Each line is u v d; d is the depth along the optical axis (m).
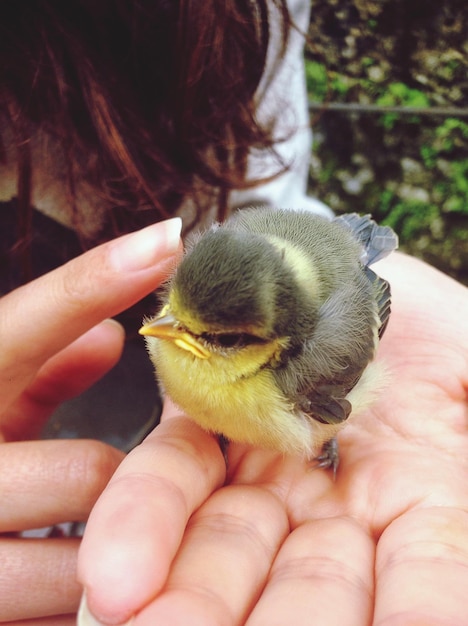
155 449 0.10
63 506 0.11
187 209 0.17
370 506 0.11
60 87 0.12
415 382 0.14
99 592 0.07
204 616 0.07
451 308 0.15
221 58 0.13
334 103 0.27
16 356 0.11
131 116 0.13
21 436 0.14
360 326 0.12
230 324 0.10
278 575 0.09
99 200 0.15
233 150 0.15
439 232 0.28
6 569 0.11
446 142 0.27
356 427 0.13
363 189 0.28
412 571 0.08
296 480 0.11
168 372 0.11
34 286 0.11
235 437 0.11
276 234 0.12
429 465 0.11
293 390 0.11
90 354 0.14
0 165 0.14
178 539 0.08
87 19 0.12
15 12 0.12
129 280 0.10
